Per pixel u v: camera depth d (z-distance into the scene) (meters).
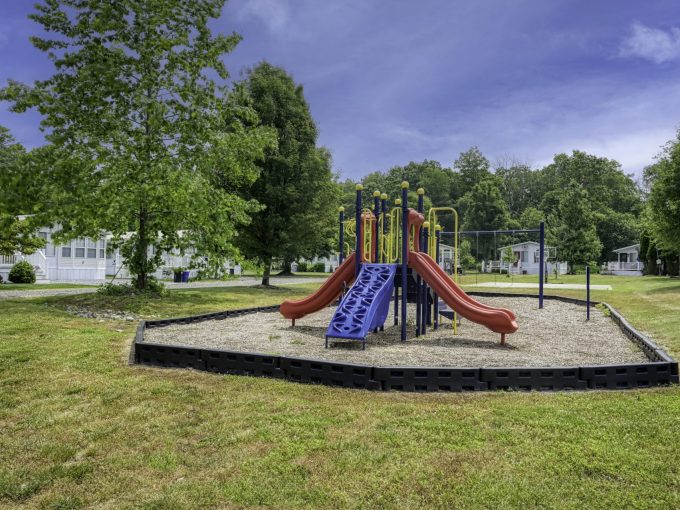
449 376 4.13
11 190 8.98
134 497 2.34
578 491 2.33
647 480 2.45
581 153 61.94
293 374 4.51
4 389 4.19
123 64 11.82
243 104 17.91
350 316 6.53
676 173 17.50
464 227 48.94
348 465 2.64
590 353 6.03
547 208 56.75
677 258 26.98
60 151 10.30
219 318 9.72
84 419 3.44
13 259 22.70
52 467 2.68
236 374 4.75
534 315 10.75
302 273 44.62
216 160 13.03
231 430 3.18
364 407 3.64
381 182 79.06
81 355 5.52
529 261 42.50
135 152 11.77
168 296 13.49
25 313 9.05
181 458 2.77
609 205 57.84
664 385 4.32
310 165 19.25
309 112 20.58
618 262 43.38
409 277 7.75
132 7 11.57
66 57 11.24
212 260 13.02
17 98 10.80
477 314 6.82
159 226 13.20
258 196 18.83
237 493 2.35
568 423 3.25
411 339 7.29
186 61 12.28
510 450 2.81
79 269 25.66
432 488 2.38
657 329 7.62
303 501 2.27
